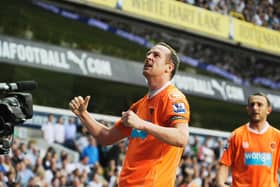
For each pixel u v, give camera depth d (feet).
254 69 71.77
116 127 13.69
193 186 42.60
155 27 48.65
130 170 12.69
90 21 56.70
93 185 37.19
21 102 11.19
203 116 67.31
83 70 43.27
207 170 47.37
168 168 12.47
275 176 18.92
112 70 45.62
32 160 35.65
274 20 62.44
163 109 12.56
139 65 48.37
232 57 69.10
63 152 37.86
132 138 12.98
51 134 39.88
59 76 55.72
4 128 10.98
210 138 52.80
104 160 42.14
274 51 59.98
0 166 32.78
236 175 18.97
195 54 65.51
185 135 11.86
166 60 12.83
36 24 56.70
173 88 12.85
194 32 51.31
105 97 58.03
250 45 57.00
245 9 58.49
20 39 39.45
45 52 40.78
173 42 63.62
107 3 44.39
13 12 55.06
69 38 59.31
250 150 18.76
